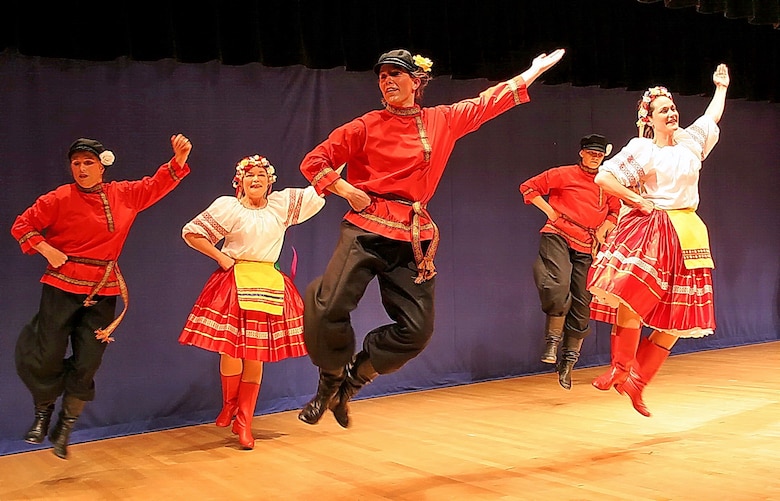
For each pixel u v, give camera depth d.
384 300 2.68
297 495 2.85
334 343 2.58
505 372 5.65
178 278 4.46
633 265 3.23
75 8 4.04
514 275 5.70
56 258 3.33
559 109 5.93
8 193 4.05
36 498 3.00
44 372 3.36
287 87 4.80
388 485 2.92
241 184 3.91
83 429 4.16
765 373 5.36
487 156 5.60
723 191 6.93
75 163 3.38
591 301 4.62
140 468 3.42
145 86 4.39
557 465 3.11
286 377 4.78
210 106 4.57
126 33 4.16
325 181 2.55
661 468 2.99
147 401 4.35
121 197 3.49
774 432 3.57
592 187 4.75
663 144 3.41
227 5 4.39
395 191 2.59
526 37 5.39
